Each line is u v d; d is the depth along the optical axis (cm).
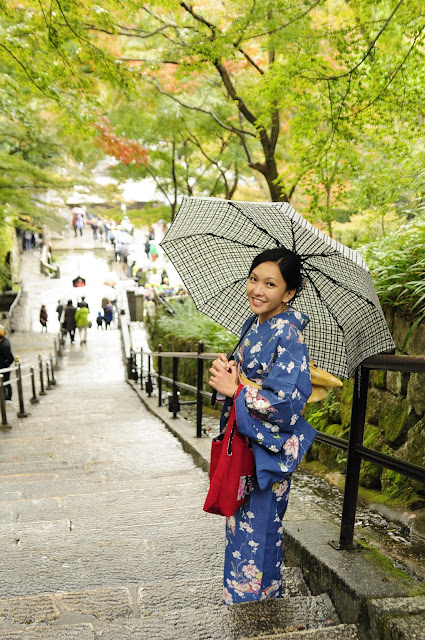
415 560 259
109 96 1210
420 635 173
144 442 623
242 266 235
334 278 212
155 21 990
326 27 575
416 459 321
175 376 722
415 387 326
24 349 1875
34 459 579
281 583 217
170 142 1389
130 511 375
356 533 284
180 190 1577
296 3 623
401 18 514
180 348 1070
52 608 222
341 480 389
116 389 1270
